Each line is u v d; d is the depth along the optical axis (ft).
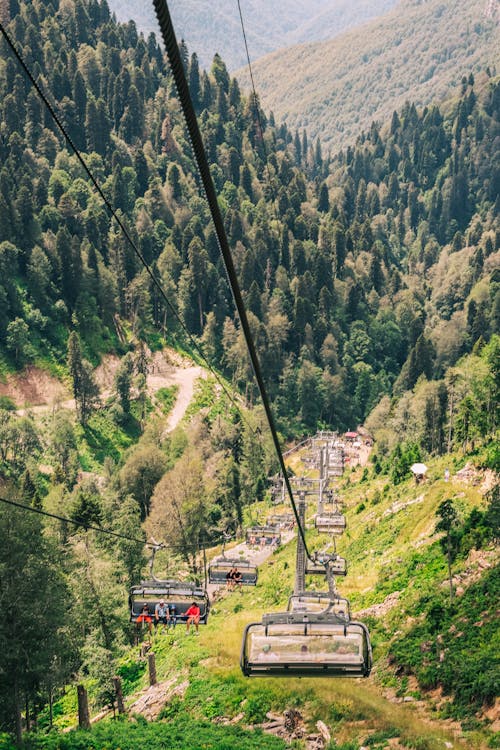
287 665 68.85
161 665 218.59
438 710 158.71
